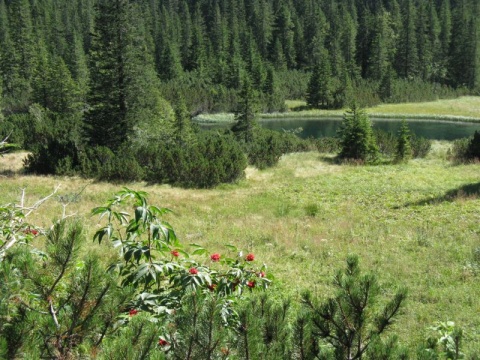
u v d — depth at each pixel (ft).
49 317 8.80
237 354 8.87
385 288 27.09
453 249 36.50
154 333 8.41
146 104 96.37
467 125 194.39
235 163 79.82
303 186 75.31
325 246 37.96
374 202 61.57
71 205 51.65
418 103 273.95
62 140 101.65
